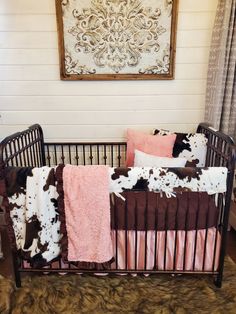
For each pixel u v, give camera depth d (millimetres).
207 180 1405
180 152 2221
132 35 2166
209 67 2186
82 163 2523
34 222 1481
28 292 1629
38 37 2197
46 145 2436
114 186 1412
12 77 2287
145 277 1752
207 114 2242
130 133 2301
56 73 2279
